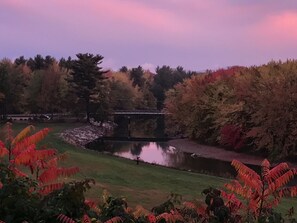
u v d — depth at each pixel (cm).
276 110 5544
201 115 7381
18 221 449
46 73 9638
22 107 9888
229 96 6825
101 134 8788
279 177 585
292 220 625
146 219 537
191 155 6147
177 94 8850
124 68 17600
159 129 10888
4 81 8762
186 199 2269
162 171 3812
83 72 9094
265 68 6525
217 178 3650
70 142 6081
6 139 628
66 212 471
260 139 5788
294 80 5666
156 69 18712
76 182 509
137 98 13875
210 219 551
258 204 595
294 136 5488
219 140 6556
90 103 9275
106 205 552
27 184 512
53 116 9888
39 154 592
